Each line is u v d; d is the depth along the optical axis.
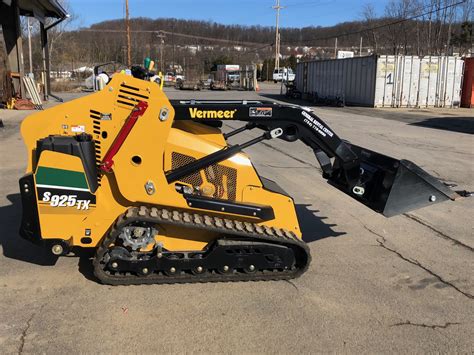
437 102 26.53
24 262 4.45
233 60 78.69
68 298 3.78
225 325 3.46
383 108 25.81
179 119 3.97
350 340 3.32
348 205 6.73
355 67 27.69
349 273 4.45
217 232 4.02
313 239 5.38
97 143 3.88
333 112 23.25
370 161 4.79
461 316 3.70
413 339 3.36
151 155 3.87
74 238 3.90
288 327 3.46
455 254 5.01
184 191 4.14
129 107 3.83
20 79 20.70
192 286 4.04
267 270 4.21
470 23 45.91
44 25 25.28
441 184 4.56
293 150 11.28
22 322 3.42
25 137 3.88
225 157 4.14
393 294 4.04
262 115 4.10
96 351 3.10
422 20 46.25
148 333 3.32
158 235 4.05
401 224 5.99
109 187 3.94
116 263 3.85
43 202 3.76
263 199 4.32
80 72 49.59
